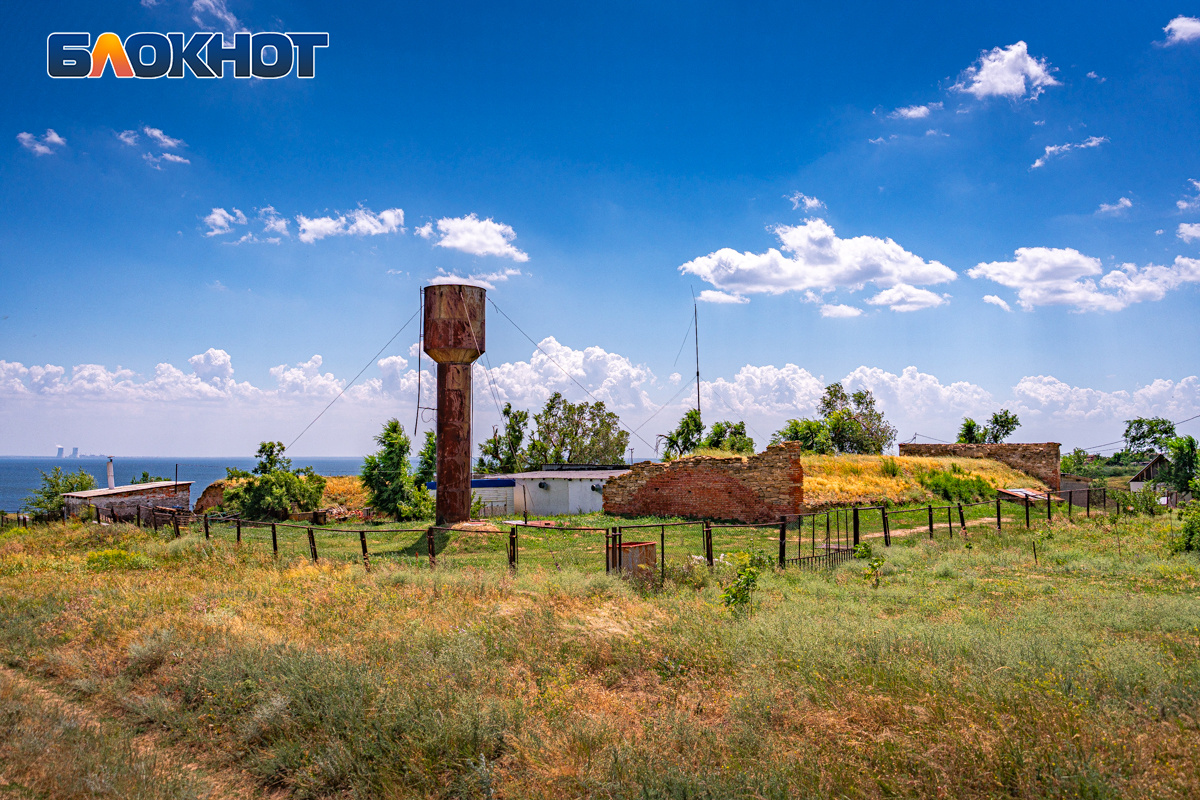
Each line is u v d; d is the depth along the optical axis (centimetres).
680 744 534
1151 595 1110
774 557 1631
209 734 645
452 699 624
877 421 6266
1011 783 437
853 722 552
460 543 1995
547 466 4181
